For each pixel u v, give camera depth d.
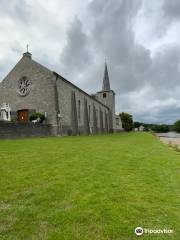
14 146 13.16
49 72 29.56
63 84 31.92
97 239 3.88
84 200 5.30
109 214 4.68
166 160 11.38
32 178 6.77
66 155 10.66
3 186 6.06
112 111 66.00
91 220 4.45
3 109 26.64
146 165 9.59
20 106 30.62
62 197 5.47
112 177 7.29
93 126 46.56
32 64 30.70
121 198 5.52
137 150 14.73
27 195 5.55
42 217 4.53
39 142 16.27
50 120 28.62
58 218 4.49
